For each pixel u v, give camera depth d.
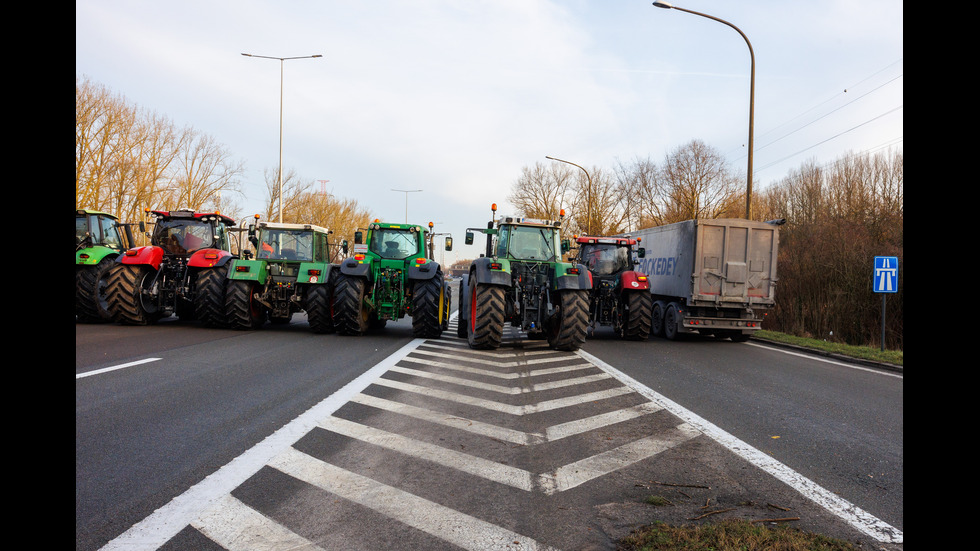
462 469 3.46
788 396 6.06
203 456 3.51
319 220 45.12
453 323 15.96
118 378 5.60
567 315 8.97
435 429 4.31
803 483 3.35
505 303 9.69
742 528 2.60
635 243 12.95
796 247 18.55
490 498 3.02
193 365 6.55
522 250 10.14
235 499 2.90
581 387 6.22
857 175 22.98
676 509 2.92
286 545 2.44
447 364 7.57
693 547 2.40
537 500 3.01
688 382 6.75
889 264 10.66
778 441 4.24
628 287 11.59
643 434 4.34
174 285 11.09
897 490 3.24
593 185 41.97
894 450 4.05
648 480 3.35
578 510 2.89
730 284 12.07
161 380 5.62
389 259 10.95
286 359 7.34
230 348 8.13
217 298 10.43
